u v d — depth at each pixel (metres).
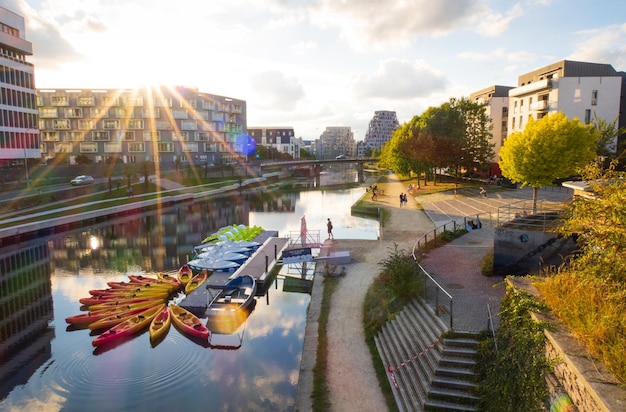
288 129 187.38
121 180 74.31
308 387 13.96
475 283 19.08
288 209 60.56
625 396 7.36
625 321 8.71
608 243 10.12
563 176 32.97
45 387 16.17
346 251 29.31
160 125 98.62
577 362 8.48
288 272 28.91
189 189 78.38
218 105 111.75
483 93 84.50
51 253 36.88
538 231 19.12
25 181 62.78
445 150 59.25
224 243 33.56
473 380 12.42
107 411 14.64
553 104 58.09
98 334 20.59
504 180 59.34
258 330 20.47
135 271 31.17
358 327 18.12
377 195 61.22
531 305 11.18
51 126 96.62
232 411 14.43
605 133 46.91
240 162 110.44
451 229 33.22
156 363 17.66
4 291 27.27
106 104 96.69
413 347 14.60
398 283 17.91
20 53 69.69
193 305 22.83
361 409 12.75
